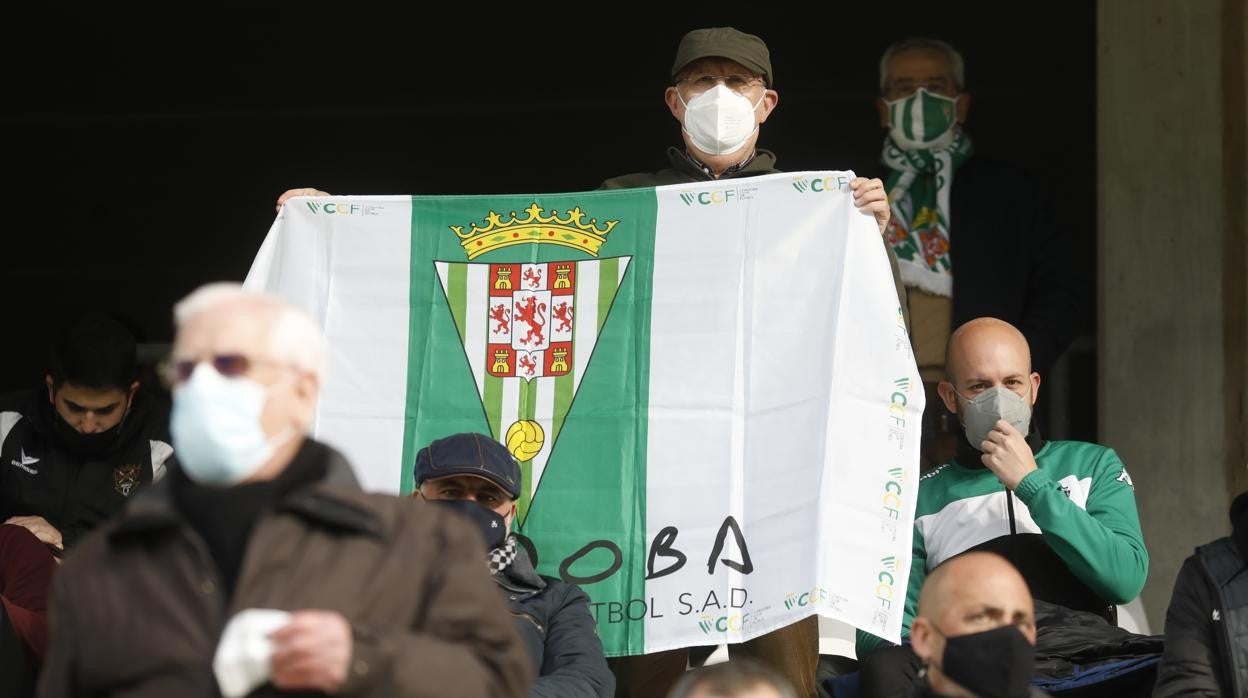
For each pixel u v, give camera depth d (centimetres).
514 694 1199
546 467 1900
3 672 1847
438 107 4959
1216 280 2984
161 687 1156
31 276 5288
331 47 4866
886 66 2717
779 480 1850
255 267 1959
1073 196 4778
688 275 1928
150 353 2866
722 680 1404
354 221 1972
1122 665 1797
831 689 1909
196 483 1214
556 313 1939
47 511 2259
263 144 5097
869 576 1806
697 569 1845
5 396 2344
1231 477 2934
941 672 1416
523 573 1811
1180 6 3028
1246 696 1689
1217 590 1725
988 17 4597
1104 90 3081
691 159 2098
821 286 1898
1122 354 3020
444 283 1955
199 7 4794
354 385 1936
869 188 1897
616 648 1838
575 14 4744
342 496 1191
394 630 1141
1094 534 1927
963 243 2664
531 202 1966
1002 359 2025
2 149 5141
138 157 5147
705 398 1892
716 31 2092
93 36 4859
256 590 1157
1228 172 2992
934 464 2547
